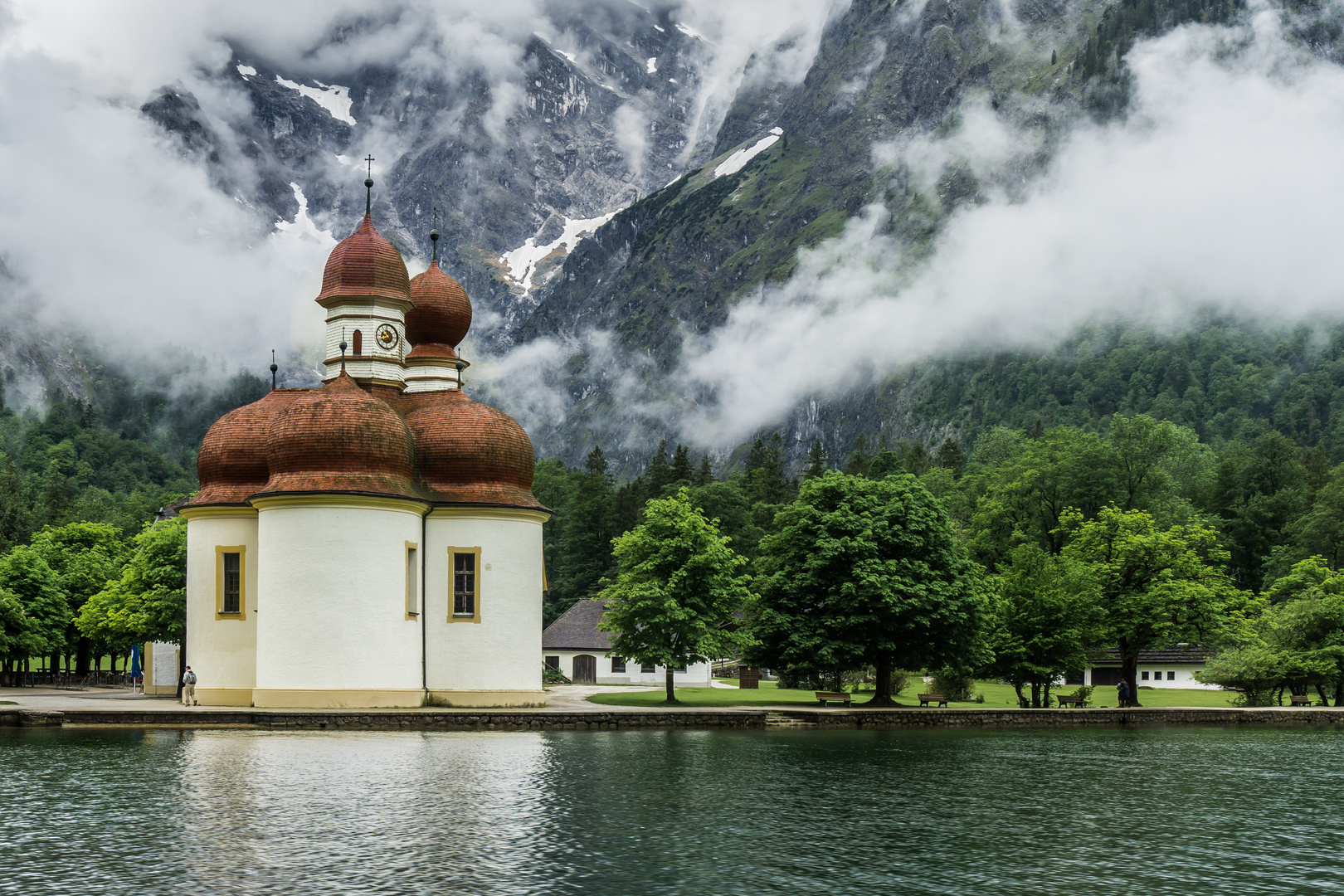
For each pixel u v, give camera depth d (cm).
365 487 5959
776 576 7319
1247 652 8475
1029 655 7619
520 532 6519
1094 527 8475
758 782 4141
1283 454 16038
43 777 3878
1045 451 12200
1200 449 18012
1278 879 2819
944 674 8438
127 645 8206
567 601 14900
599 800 3662
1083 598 7681
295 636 5856
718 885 2659
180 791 3619
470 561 6406
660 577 7419
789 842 3122
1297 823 3556
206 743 4872
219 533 6425
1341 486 13950
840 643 7069
